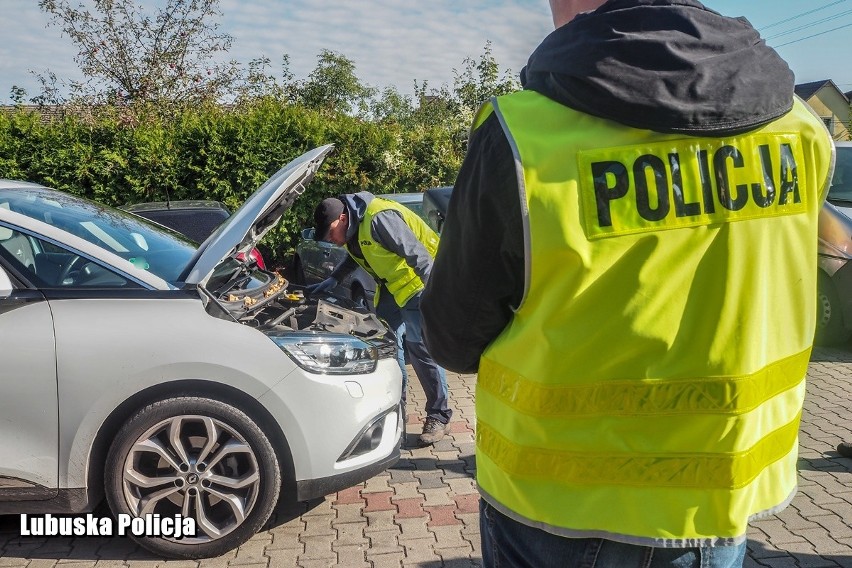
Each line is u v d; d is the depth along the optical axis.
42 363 3.10
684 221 1.17
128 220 4.27
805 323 1.35
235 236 3.42
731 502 1.24
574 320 1.19
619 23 1.18
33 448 3.12
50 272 3.28
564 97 1.19
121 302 3.22
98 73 17.56
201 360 3.16
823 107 43.47
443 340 1.38
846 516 3.56
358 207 4.61
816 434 4.65
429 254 4.55
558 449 1.26
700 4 1.23
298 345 3.32
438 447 4.66
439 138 11.50
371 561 3.25
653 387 1.21
